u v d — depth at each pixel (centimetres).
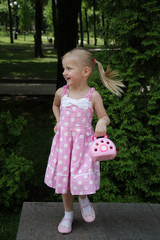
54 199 428
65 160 205
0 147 402
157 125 353
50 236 217
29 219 239
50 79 1348
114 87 226
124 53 344
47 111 882
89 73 209
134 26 326
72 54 204
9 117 403
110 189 350
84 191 199
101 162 354
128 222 238
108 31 356
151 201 357
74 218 243
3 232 341
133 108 336
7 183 373
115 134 341
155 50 330
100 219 242
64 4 882
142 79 355
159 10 324
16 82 1323
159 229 229
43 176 485
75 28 905
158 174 347
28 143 623
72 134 206
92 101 210
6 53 2577
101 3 362
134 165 343
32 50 2953
